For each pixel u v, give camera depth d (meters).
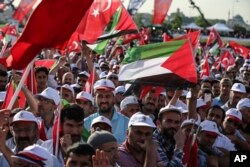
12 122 9.09
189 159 10.27
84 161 7.88
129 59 11.73
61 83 18.77
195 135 10.38
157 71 11.43
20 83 8.70
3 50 15.63
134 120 9.58
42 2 8.62
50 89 11.57
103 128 10.30
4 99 11.91
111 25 16.11
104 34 16.27
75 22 8.80
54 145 9.47
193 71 11.22
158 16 16.61
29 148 7.75
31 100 11.83
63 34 8.80
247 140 13.77
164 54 11.47
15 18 21.53
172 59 11.34
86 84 15.83
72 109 9.47
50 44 8.80
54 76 18.48
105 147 8.76
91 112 13.23
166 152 10.30
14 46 8.72
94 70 15.74
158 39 43.38
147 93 13.65
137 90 13.79
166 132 10.34
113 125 12.13
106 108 12.03
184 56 11.30
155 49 11.60
